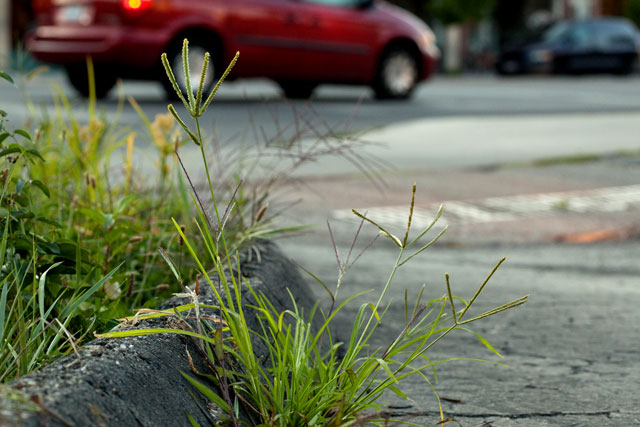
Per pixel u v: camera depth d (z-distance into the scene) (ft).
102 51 40.32
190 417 7.09
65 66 42.11
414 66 51.08
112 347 7.21
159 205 12.45
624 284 16.10
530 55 87.30
